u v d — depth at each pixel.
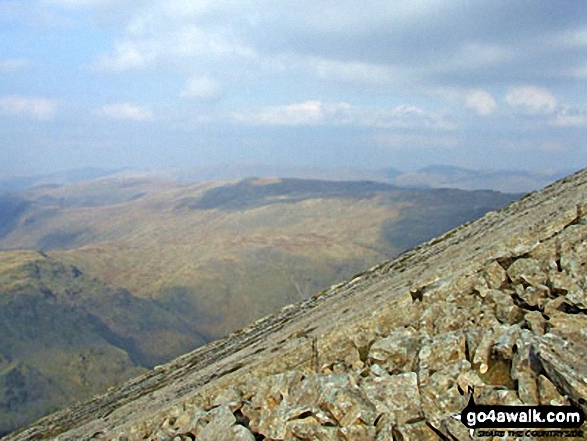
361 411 22.44
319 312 49.78
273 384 27.81
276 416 24.88
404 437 21.06
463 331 25.42
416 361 24.73
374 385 23.59
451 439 19.98
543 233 32.22
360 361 29.75
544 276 28.25
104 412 56.81
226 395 31.22
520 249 31.20
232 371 38.72
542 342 20.78
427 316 29.70
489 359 22.67
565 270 27.42
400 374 23.59
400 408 22.22
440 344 24.58
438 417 20.81
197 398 34.97
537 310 26.09
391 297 35.88
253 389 30.16
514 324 25.62
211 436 25.62
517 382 20.45
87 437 44.09
